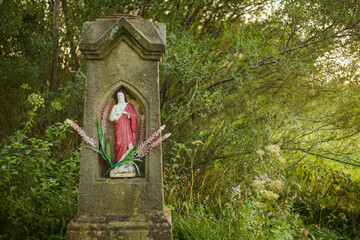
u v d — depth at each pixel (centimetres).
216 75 591
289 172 516
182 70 467
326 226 393
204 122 625
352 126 516
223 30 527
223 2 577
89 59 304
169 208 361
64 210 346
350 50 520
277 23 513
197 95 478
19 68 491
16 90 500
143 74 308
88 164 304
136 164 319
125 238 293
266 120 517
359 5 504
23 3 529
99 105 307
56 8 506
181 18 545
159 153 308
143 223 296
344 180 498
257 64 518
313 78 523
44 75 554
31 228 320
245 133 528
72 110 506
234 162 500
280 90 607
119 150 311
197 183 473
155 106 309
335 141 563
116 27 296
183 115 506
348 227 402
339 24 510
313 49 521
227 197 436
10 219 306
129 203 305
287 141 513
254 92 578
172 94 643
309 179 520
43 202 316
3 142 449
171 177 418
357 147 539
